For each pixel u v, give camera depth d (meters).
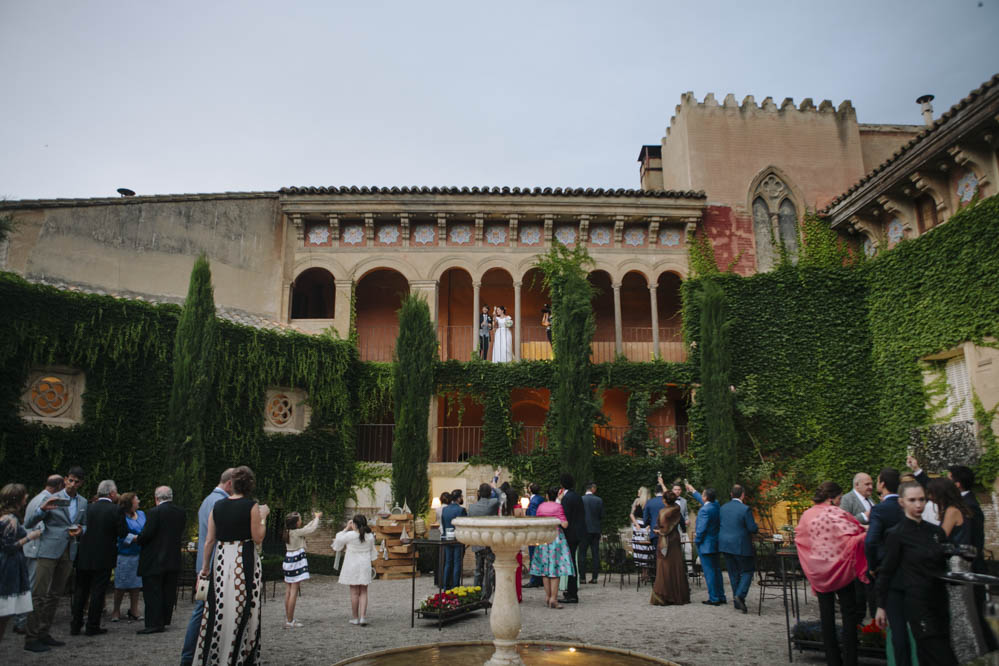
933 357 18.27
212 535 7.05
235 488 7.09
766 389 21.14
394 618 10.67
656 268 23.27
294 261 22.83
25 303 15.48
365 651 8.30
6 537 7.57
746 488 19.86
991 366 16.06
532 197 22.75
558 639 8.80
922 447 18.16
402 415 19.55
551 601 11.48
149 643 8.80
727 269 22.86
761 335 21.58
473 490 20.62
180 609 11.70
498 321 22.72
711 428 20.00
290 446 19.45
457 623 10.20
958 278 17.27
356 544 10.25
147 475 16.50
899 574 5.97
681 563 11.88
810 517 7.16
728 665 7.53
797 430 20.78
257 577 6.94
